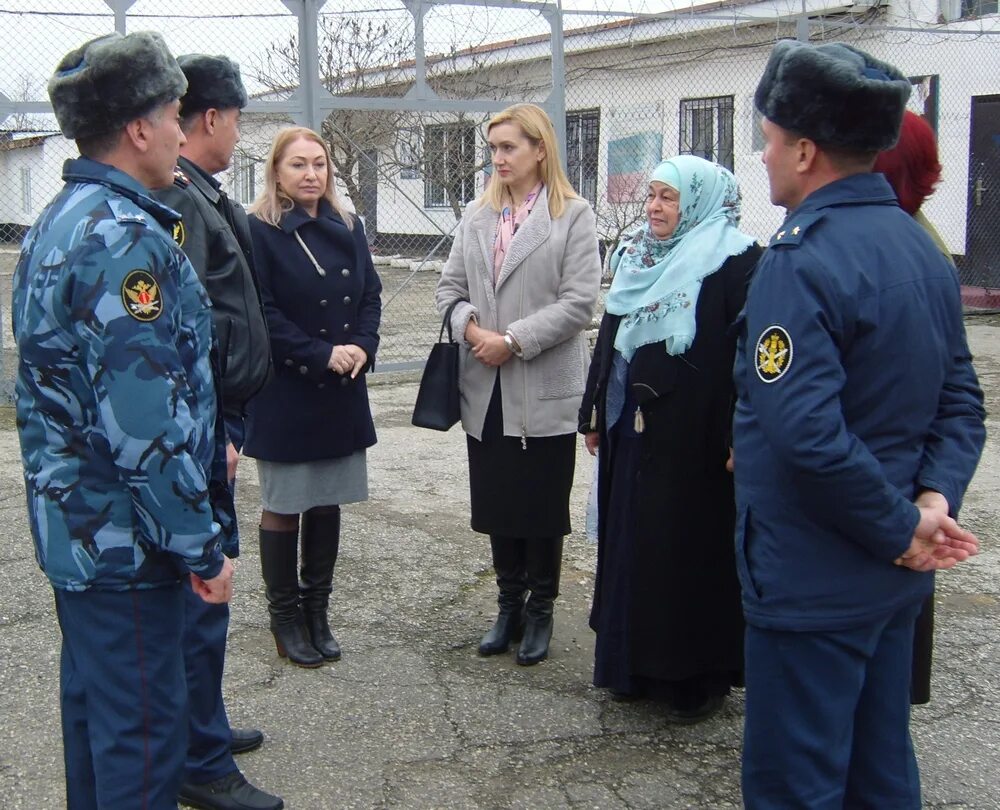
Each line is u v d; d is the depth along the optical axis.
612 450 3.40
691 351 3.16
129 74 2.05
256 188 14.13
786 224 2.13
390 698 3.46
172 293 2.05
